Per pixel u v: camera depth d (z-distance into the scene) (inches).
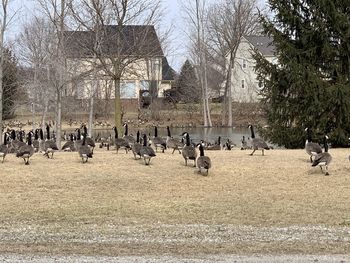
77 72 1344.7
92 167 764.0
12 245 446.9
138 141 994.7
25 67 1903.3
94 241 459.8
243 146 1318.9
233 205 588.7
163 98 2928.2
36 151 960.3
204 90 2479.1
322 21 1213.1
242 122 2650.1
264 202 600.7
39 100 1561.3
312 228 502.0
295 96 1259.8
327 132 1246.3
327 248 437.4
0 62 1325.0
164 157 860.6
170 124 2573.8
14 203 589.3
